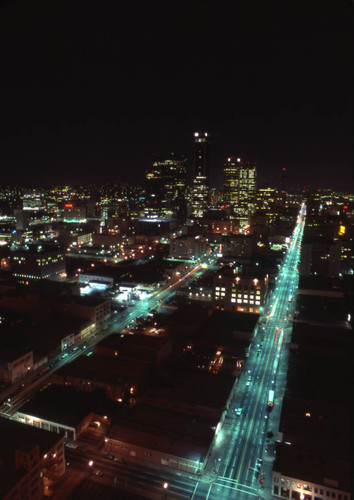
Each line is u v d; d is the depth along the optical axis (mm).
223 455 103000
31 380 141250
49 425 110062
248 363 154250
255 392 133250
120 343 151125
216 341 162125
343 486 84000
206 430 105938
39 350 158250
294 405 113875
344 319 191375
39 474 84562
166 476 95688
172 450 99062
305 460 92125
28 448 82000
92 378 126438
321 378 130250
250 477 95625
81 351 166250
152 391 122938
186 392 122250
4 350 148000
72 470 96438
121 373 129375
